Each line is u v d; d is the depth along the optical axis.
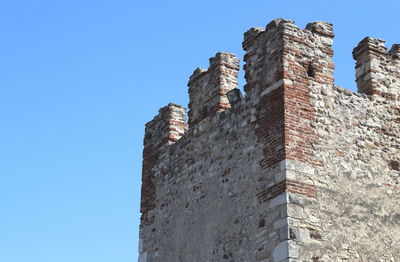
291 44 14.05
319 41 14.50
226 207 14.22
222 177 14.58
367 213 13.53
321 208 13.05
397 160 14.46
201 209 14.93
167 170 16.47
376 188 13.90
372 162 14.11
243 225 13.64
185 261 14.95
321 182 13.26
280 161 13.13
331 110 14.03
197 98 16.30
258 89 14.27
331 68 14.42
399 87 15.24
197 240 14.78
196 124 15.91
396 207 13.93
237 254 13.61
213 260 14.17
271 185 13.20
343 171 13.63
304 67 14.05
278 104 13.59
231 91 14.95
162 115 17.28
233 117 14.78
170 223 15.80
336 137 13.84
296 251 12.47
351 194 13.52
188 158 15.83
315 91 13.98
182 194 15.68
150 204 16.70
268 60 14.23
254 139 13.98
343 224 13.16
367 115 14.52
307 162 13.25
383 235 13.49
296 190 12.92
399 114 14.98
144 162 17.45
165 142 16.84
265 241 12.98
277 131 13.42
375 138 14.39
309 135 13.50
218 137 15.06
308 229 12.74
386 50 15.43
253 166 13.80
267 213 13.11
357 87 15.32
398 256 13.45
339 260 12.83
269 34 14.43
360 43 15.43
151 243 16.23
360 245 13.16
